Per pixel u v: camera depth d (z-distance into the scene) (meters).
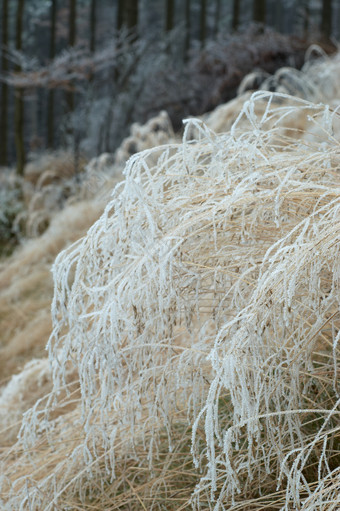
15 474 2.07
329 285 1.59
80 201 6.33
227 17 32.03
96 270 1.64
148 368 1.73
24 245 6.42
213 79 9.55
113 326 1.50
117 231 1.67
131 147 7.81
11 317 4.47
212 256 1.66
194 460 1.29
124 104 10.32
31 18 31.50
